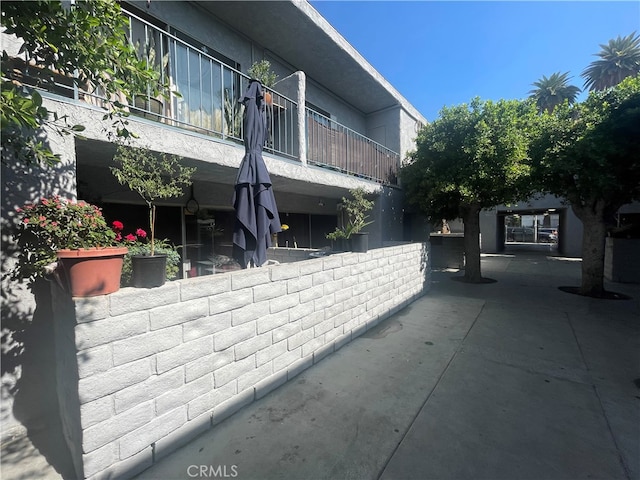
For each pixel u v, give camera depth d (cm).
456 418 245
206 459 199
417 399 272
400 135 998
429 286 743
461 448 211
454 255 1198
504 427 234
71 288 166
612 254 879
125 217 471
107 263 174
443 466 194
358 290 431
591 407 261
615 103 571
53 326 243
